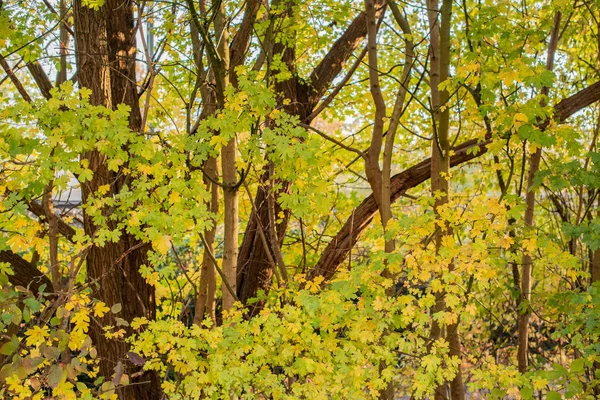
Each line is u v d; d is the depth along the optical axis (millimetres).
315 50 5887
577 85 6070
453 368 3102
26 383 2773
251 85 2967
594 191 5398
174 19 4375
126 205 3064
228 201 3645
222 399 2945
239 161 3648
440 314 3002
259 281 5312
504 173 6293
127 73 4516
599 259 5094
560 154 5484
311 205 3078
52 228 4062
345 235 5059
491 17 4078
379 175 4402
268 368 3084
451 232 3467
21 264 4418
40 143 2875
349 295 2982
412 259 2971
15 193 2832
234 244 3697
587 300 3619
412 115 6957
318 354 2949
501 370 3119
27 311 2695
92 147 2906
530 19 4797
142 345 2879
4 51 4812
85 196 4051
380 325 2971
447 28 4137
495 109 3367
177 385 3002
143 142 2977
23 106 2801
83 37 4234
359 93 6793
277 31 4449
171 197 2887
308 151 2783
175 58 5234
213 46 3375
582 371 3113
